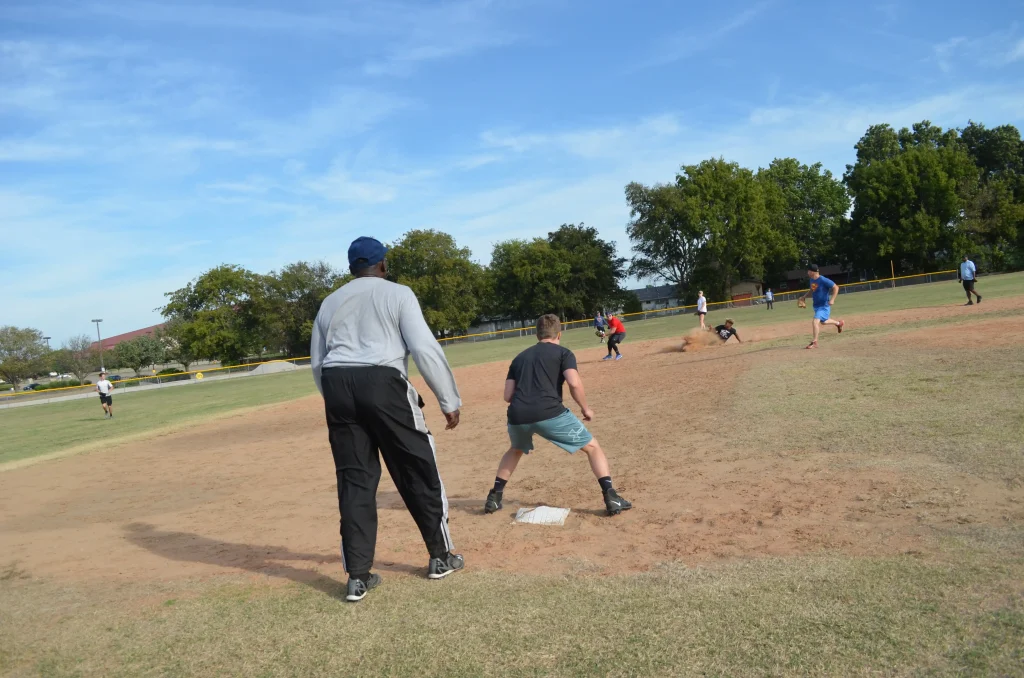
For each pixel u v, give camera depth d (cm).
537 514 572
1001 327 1444
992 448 606
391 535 571
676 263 8494
